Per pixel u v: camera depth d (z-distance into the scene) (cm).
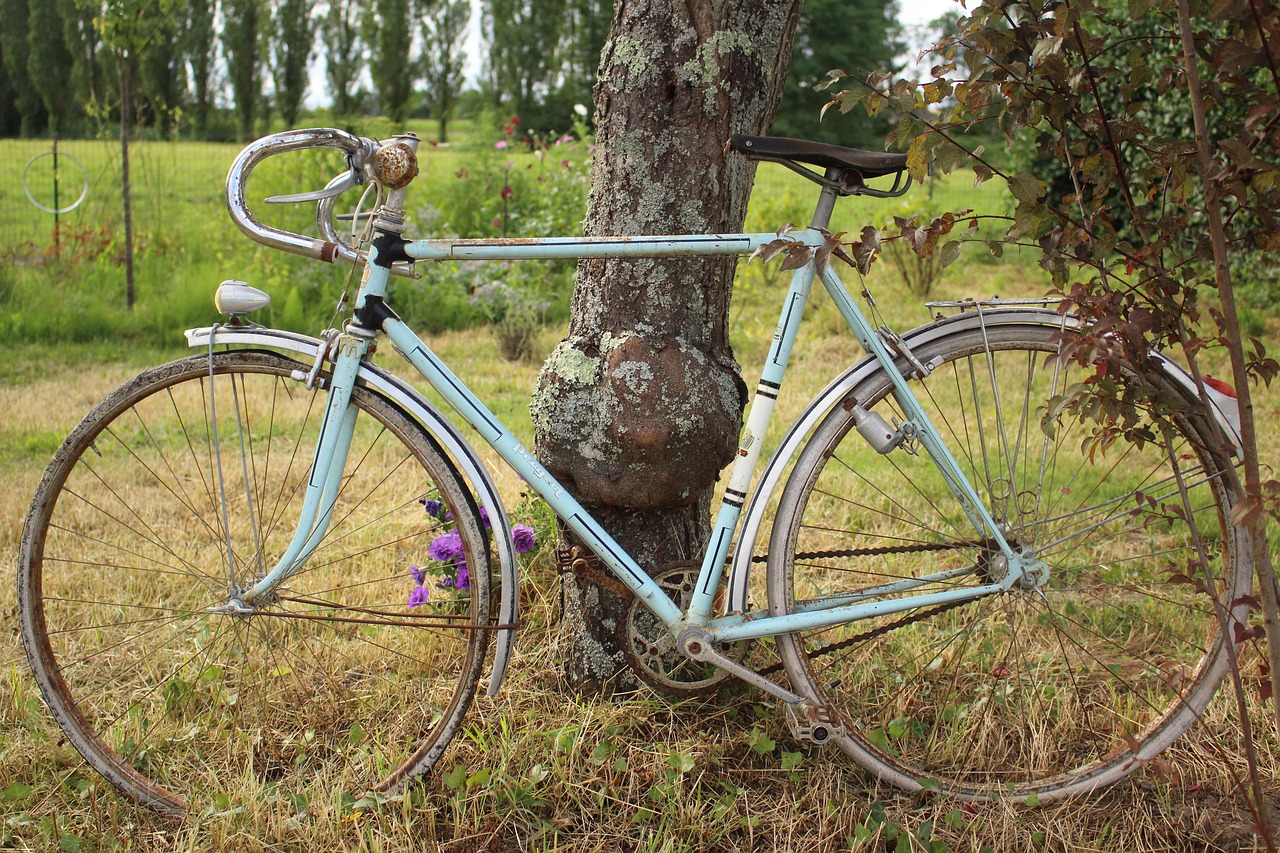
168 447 449
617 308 231
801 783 223
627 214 228
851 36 3503
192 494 391
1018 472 404
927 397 520
